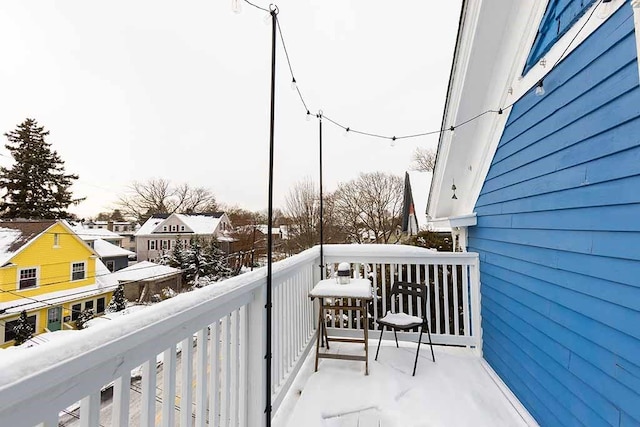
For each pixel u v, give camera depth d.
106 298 8.41
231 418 1.43
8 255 6.54
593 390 1.43
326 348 2.97
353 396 2.20
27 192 9.70
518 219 2.21
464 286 3.03
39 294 6.89
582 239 1.52
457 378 2.49
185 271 11.22
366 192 16.98
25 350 0.57
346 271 2.80
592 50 1.44
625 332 1.24
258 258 9.58
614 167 1.30
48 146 10.16
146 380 0.89
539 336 1.92
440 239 5.47
